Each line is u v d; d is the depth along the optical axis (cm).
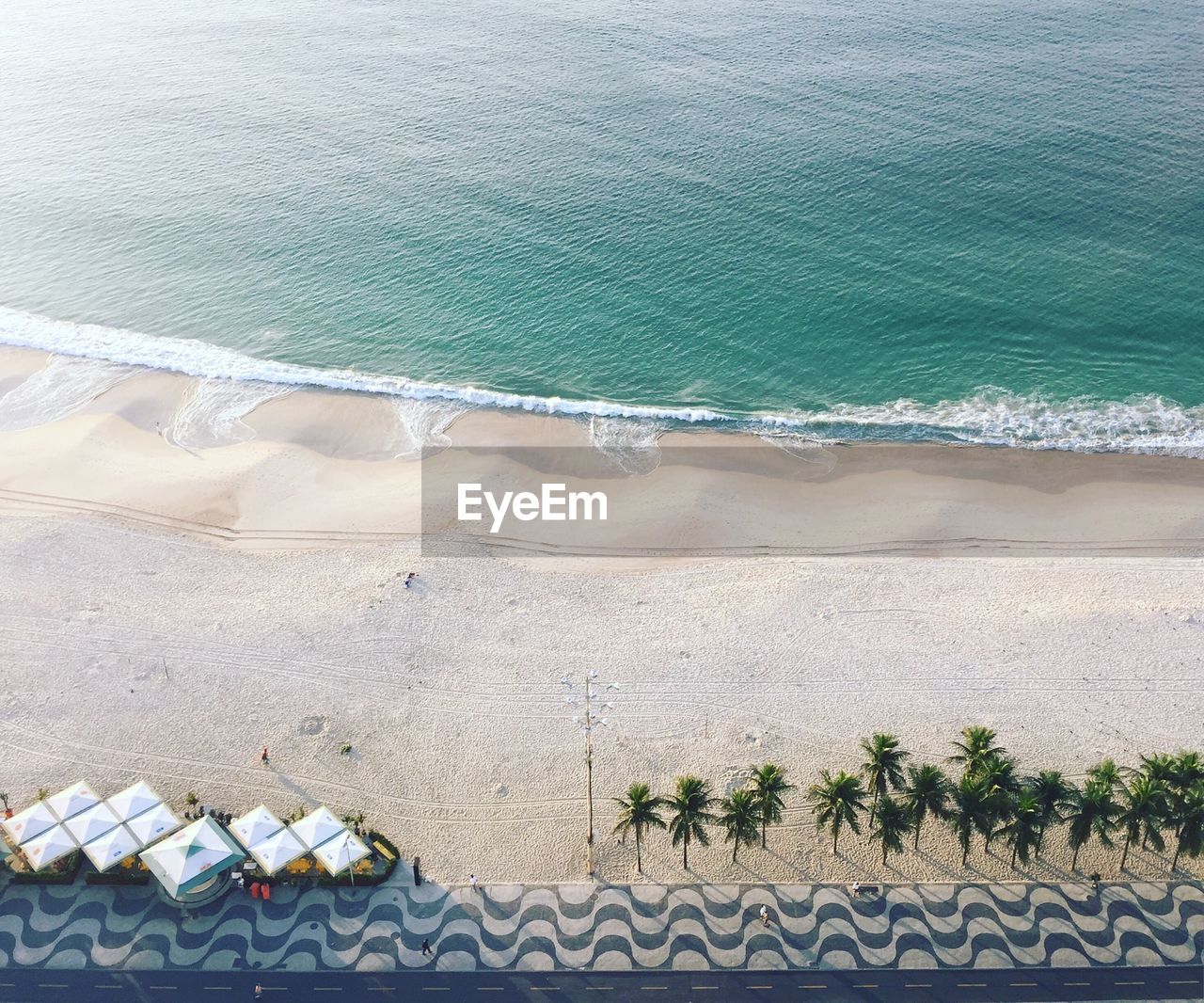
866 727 8194
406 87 19825
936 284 13538
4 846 7294
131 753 7975
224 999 6488
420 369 12531
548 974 6631
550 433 11550
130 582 9494
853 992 6531
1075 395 11906
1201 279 13450
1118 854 7350
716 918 6956
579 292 13675
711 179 15912
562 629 9081
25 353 12862
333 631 9000
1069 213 14825
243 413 11862
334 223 15300
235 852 7062
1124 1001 6450
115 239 15175
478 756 8012
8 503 10431
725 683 8569
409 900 7056
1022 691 8469
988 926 6894
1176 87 18212
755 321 13075
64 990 6525
